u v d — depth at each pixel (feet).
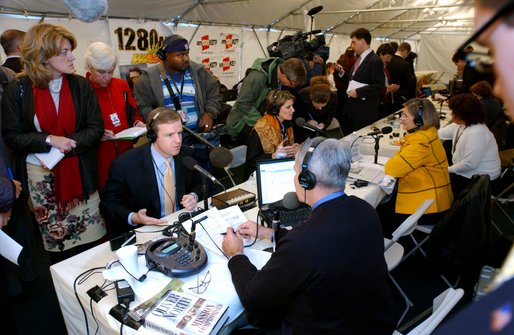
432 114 7.66
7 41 7.82
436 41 36.29
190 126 8.71
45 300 7.53
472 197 6.27
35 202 6.64
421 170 7.78
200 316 3.42
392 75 16.51
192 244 4.52
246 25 20.58
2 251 4.34
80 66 13.92
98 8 6.63
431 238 6.88
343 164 3.61
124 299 3.77
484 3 0.73
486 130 9.21
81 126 6.71
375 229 3.56
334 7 22.17
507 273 1.01
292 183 6.12
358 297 3.33
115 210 5.83
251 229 5.14
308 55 12.50
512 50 0.72
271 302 3.40
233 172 14.19
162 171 6.15
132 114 8.43
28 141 6.12
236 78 21.03
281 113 8.05
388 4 23.25
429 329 3.32
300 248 3.21
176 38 8.00
